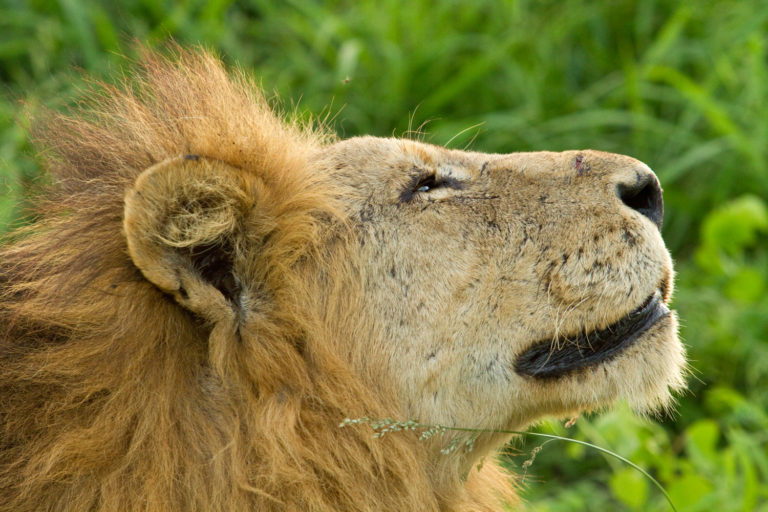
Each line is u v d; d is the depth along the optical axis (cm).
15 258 589
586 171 622
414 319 598
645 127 1138
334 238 598
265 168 586
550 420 641
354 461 575
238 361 568
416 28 1198
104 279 556
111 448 548
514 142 1152
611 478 835
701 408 977
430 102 1163
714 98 1197
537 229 609
